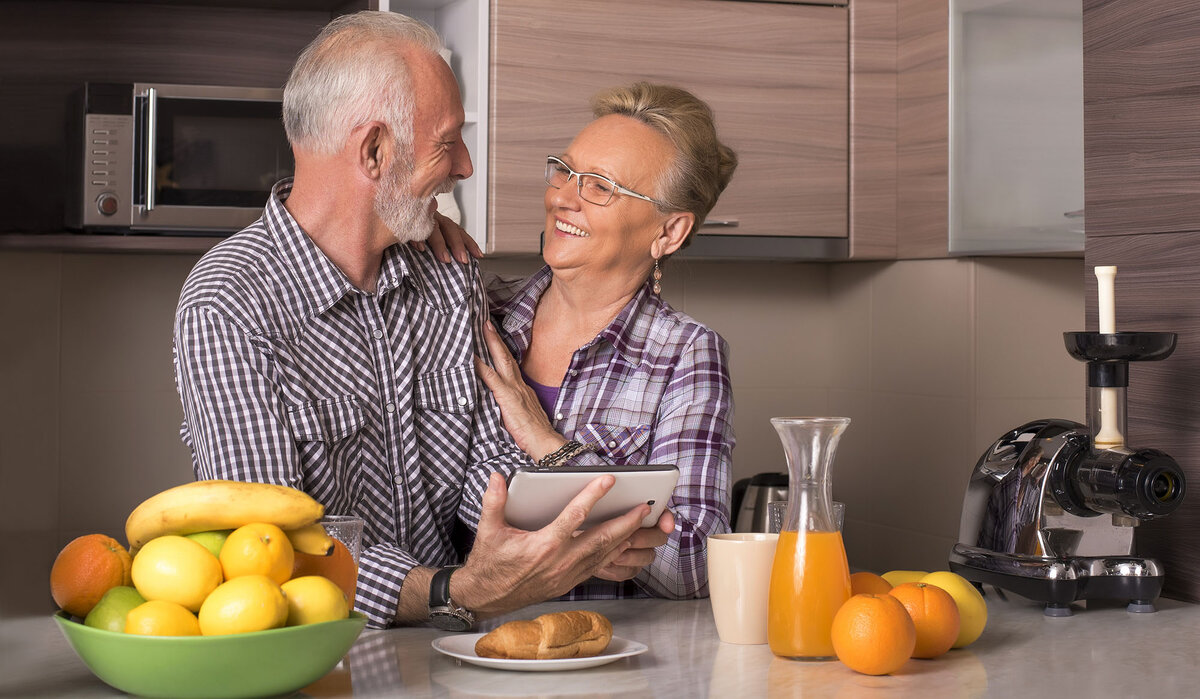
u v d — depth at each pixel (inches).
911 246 103.8
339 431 56.3
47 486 99.6
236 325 53.3
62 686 41.8
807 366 118.7
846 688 41.8
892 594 46.6
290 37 101.9
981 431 99.8
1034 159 89.4
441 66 57.7
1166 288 62.2
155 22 99.1
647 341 66.2
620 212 63.4
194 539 40.5
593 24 96.1
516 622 44.7
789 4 101.4
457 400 61.4
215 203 90.1
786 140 101.8
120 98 88.2
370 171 55.8
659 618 53.9
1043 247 88.7
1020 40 90.3
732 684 42.1
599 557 49.1
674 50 98.3
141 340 102.0
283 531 41.4
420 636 50.2
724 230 100.3
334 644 39.5
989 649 48.9
